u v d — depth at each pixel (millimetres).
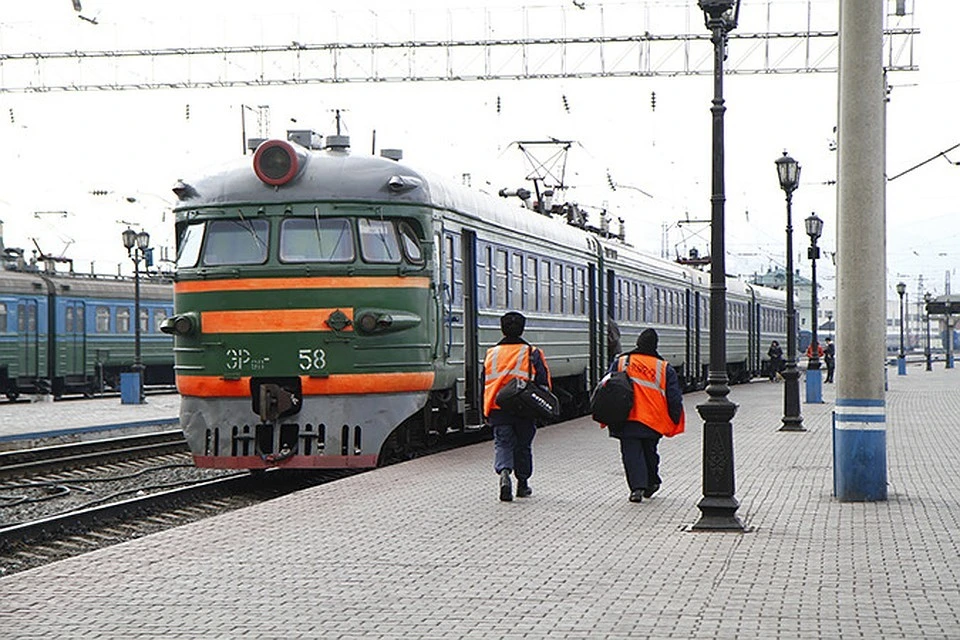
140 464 30750
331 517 17844
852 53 19422
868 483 19312
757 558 14516
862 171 19359
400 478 22359
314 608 12164
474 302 28422
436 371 25578
